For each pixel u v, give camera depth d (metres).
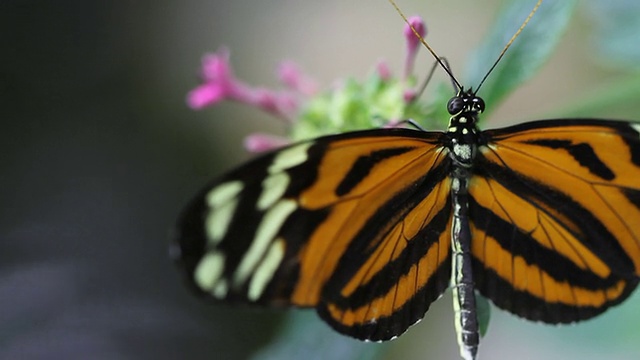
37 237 0.71
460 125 0.38
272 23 0.71
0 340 0.62
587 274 0.38
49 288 0.67
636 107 0.42
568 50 0.55
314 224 0.38
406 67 0.41
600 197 0.38
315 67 0.66
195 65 0.75
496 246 0.38
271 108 0.43
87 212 0.73
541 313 0.38
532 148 0.38
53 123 0.76
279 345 0.41
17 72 0.76
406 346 0.54
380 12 0.67
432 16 0.63
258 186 0.37
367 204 0.38
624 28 0.42
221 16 0.74
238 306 0.38
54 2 0.76
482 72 0.40
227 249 0.37
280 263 0.38
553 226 0.38
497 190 0.38
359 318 0.38
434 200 0.38
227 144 0.73
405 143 0.38
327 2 0.69
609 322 0.42
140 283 0.70
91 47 0.77
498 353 0.48
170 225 0.73
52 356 0.62
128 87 0.76
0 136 0.75
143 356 0.65
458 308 0.38
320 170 0.38
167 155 0.74
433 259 0.39
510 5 0.40
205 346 0.67
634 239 0.38
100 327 0.65
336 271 0.38
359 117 0.41
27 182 0.74
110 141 0.75
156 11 0.76
